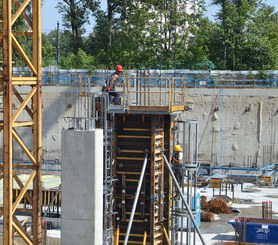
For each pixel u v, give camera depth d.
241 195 45.50
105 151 27.00
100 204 23.89
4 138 24.36
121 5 80.44
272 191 47.12
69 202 23.67
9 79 24.23
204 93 53.53
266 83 57.53
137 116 27.89
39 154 25.66
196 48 71.56
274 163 52.22
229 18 71.44
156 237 28.34
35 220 25.61
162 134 28.33
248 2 76.62
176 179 28.48
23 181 38.28
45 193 36.34
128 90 27.75
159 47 72.31
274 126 52.25
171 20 71.81
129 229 26.12
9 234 24.38
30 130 56.00
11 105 24.36
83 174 23.48
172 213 28.70
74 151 23.56
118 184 28.36
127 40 73.94
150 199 28.03
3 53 24.25
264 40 69.94
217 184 44.84
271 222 33.22
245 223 32.53
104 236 26.61
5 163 24.33
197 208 35.28
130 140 28.06
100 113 27.19
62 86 55.34
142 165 27.91
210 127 53.50
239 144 53.06
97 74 58.94
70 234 23.69
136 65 71.69
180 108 28.59
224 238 34.41
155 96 51.59
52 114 55.69
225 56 70.88
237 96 53.00
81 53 75.38
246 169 51.03
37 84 25.56
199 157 53.59
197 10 75.94
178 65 70.94
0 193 36.69
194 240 28.66
